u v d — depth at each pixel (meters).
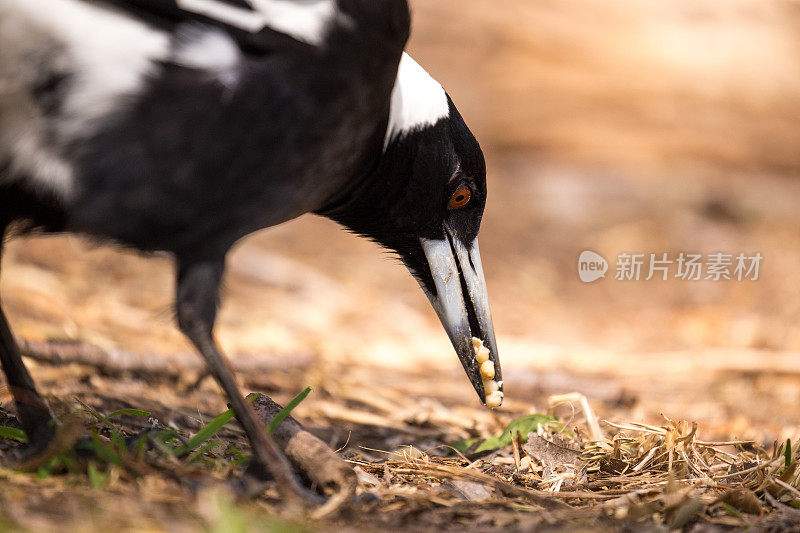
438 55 28.16
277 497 5.87
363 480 6.58
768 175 26.89
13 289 13.33
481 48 28.25
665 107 27.92
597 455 7.40
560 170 25.41
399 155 7.01
